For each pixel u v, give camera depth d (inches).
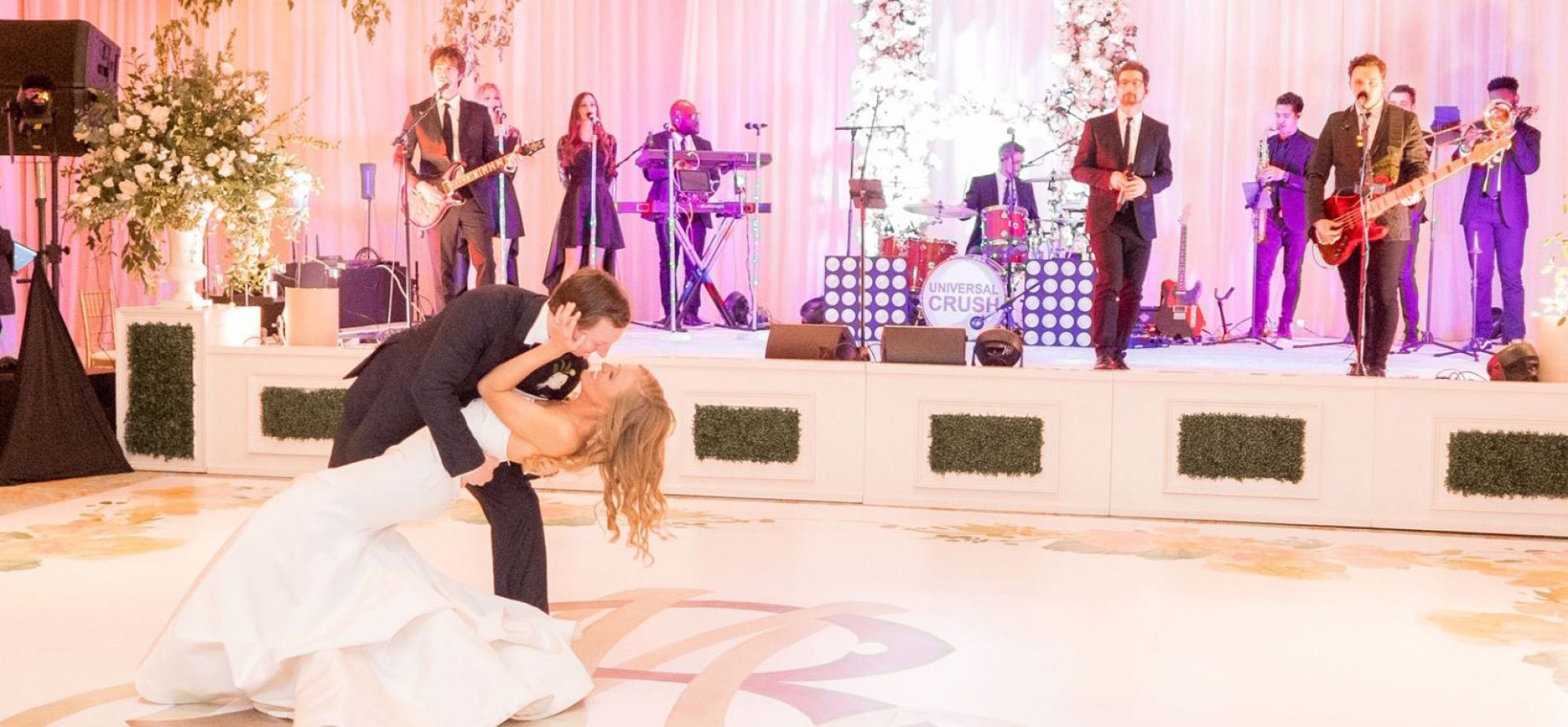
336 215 463.8
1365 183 286.8
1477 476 238.5
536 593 150.6
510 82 457.1
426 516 135.5
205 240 310.0
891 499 256.5
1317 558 215.6
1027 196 421.1
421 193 365.4
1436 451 240.1
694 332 406.0
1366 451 242.4
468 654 127.3
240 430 276.1
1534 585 198.1
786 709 137.8
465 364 133.6
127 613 170.4
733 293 436.8
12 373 274.5
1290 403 243.8
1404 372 309.6
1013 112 448.1
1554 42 423.2
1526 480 237.3
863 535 227.8
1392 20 434.6
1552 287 422.9
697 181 396.5
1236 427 245.1
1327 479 243.8
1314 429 243.3
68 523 226.2
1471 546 227.9
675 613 175.3
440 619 128.1
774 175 460.1
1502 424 237.9
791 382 257.9
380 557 134.0
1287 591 192.1
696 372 260.1
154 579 188.2
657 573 198.1
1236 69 443.8
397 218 459.2
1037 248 423.5
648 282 461.7
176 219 277.0
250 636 125.7
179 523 227.3
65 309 428.5
